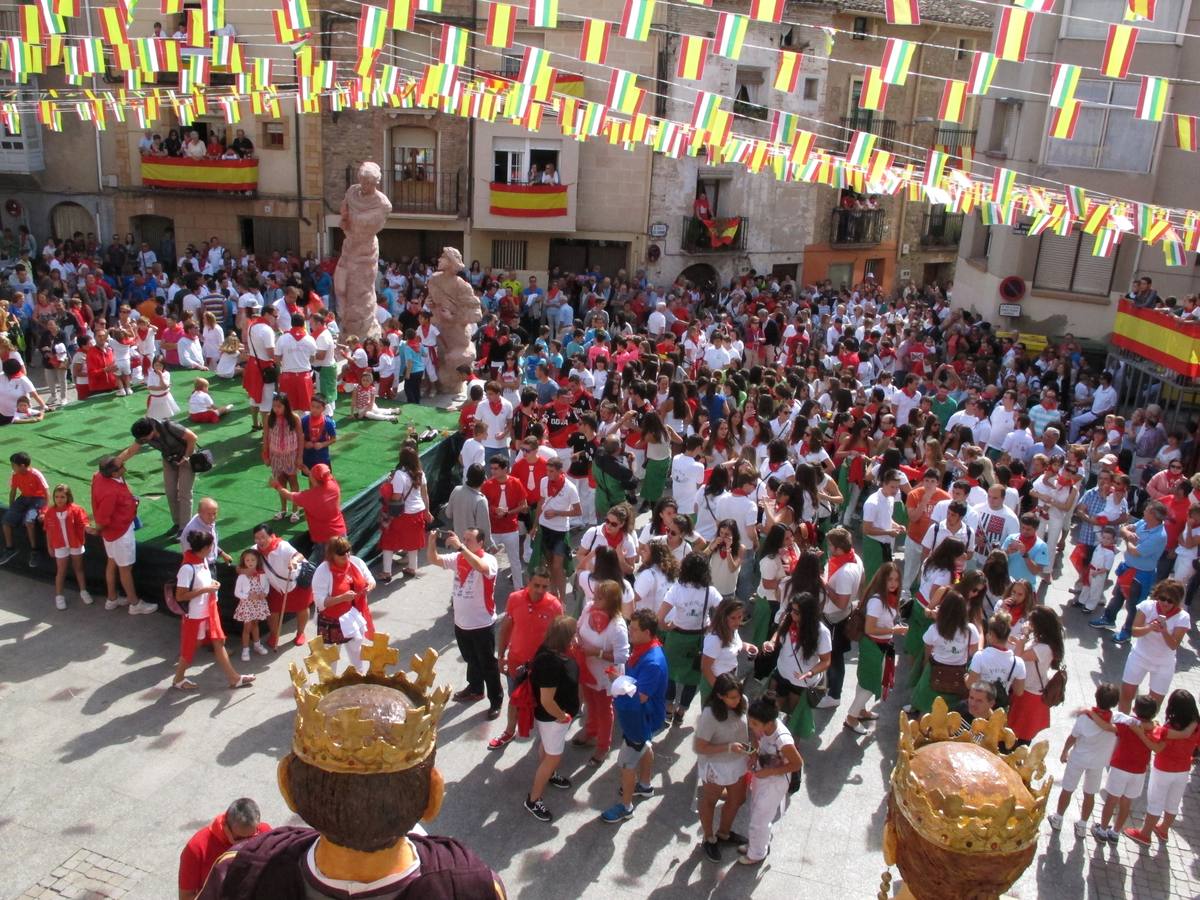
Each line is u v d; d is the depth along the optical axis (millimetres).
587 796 7660
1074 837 7570
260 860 1854
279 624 9391
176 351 16953
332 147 28297
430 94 10703
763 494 10617
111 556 9875
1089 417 16453
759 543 10391
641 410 13242
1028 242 22672
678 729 8664
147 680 8922
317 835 1928
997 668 7500
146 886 6555
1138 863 7340
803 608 7852
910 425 13078
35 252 27328
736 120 28531
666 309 24391
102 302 22172
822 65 29500
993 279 23703
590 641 7609
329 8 25219
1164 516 10555
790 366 19469
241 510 11031
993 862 1787
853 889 6852
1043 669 7617
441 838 1979
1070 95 5844
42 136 28156
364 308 16078
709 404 14383
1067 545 13719
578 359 15141
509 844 7094
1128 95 20375
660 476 12453
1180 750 7262
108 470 9648
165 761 7801
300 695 1821
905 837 1897
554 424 13156
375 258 16203
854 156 7902
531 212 28141
